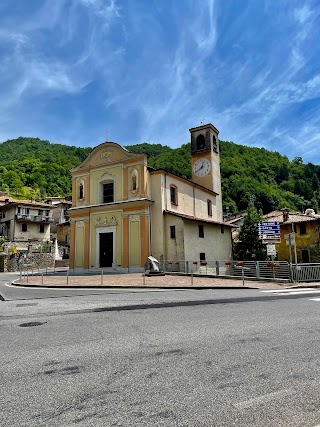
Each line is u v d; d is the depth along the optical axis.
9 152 122.38
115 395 3.57
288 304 9.95
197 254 27.69
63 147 131.25
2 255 41.53
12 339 6.22
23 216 57.62
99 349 5.35
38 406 3.35
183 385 3.81
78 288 16.95
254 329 6.57
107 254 27.52
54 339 6.11
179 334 6.23
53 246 49.84
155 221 26.78
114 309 9.49
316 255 31.88
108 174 28.75
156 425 2.93
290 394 3.54
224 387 3.74
